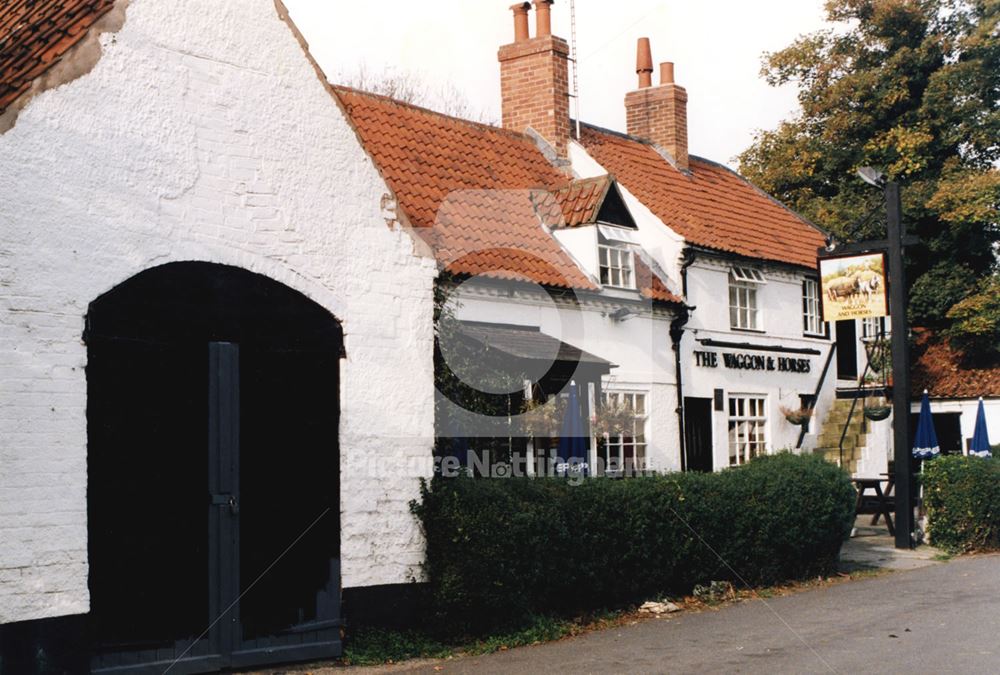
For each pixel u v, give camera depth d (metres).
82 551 8.27
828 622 11.09
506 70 20.33
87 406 8.42
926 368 29.22
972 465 17.36
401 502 10.42
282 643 9.48
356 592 9.99
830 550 14.74
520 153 19.00
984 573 14.55
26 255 8.12
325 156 10.24
